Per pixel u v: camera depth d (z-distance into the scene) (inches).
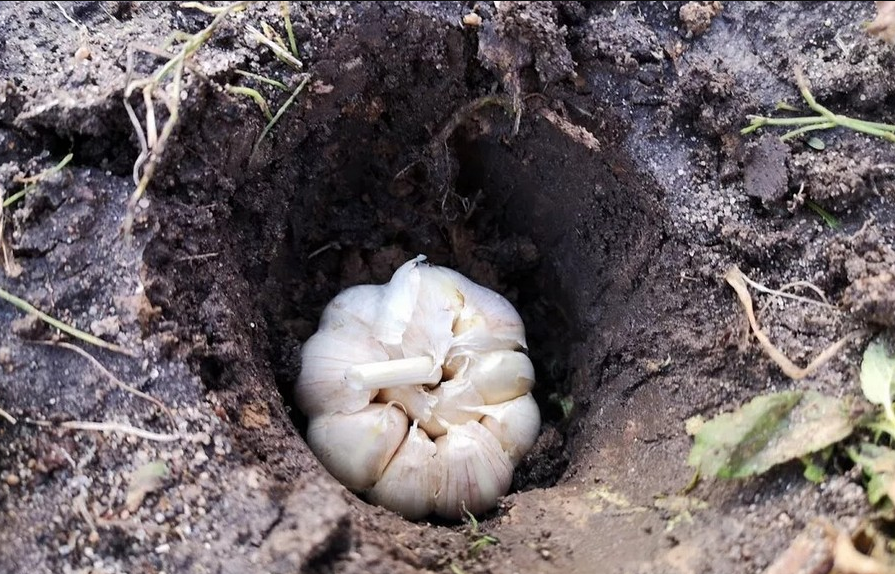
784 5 8.6
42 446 6.6
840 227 7.7
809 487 6.7
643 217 8.4
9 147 7.3
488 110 8.7
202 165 7.6
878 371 6.9
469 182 9.5
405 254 9.6
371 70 8.5
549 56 8.1
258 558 6.4
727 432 6.9
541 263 9.7
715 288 7.8
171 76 7.4
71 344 6.9
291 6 8.2
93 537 6.4
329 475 7.4
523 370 8.6
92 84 7.3
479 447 8.0
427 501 8.0
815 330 7.3
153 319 7.0
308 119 8.4
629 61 8.3
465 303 8.6
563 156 8.7
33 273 7.0
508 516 7.5
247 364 7.7
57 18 8.0
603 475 7.8
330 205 9.3
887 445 6.8
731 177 8.0
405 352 8.2
